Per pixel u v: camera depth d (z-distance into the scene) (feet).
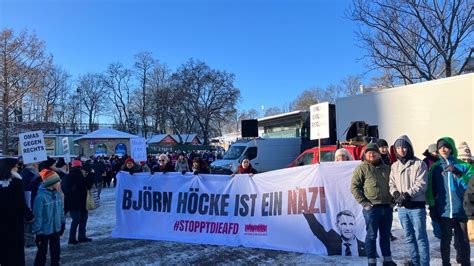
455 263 20.15
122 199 30.14
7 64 120.06
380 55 80.43
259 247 24.81
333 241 22.77
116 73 254.47
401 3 78.23
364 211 18.98
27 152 30.32
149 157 88.22
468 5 73.82
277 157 69.62
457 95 37.19
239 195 26.37
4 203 17.17
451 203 18.06
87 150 124.88
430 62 77.36
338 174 23.12
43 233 20.31
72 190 27.68
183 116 223.10
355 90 206.18
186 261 22.79
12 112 128.16
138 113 240.53
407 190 17.84
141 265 22.39
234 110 223.51
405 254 22.33
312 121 25.66
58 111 248.93
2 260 17.20
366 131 42.52
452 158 18.35
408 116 41.60
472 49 73.82
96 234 31.09
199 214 27.50
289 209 24.34
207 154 101.24
